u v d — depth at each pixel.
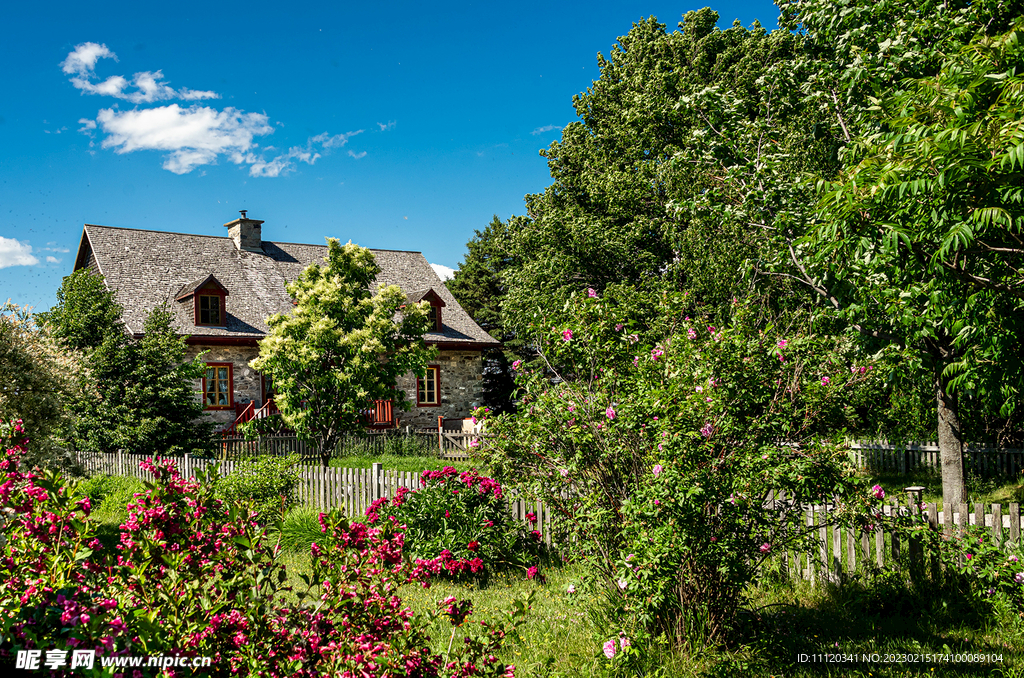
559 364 6.37
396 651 3.17
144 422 16.02
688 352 5.67
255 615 3.02
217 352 23.59
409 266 32.00
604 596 5.37
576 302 6.19
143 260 25.17
